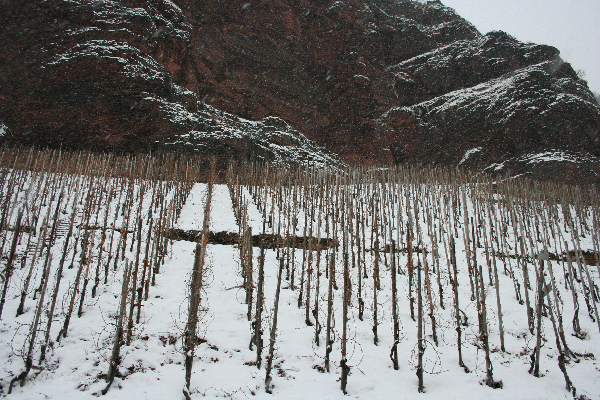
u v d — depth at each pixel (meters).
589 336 7.51
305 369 6.23
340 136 38.06
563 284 9.98
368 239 13.04
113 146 23.27
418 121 36.75
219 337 6.93
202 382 5.68
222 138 23.97
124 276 5.92
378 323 7.86
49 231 11.29
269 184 18.55
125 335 6.57
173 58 32.88
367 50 41.44
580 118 29.14
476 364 6.57
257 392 5.59
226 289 8.28
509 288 9.71
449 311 8.51
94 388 5.38
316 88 40.72
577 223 15.83
